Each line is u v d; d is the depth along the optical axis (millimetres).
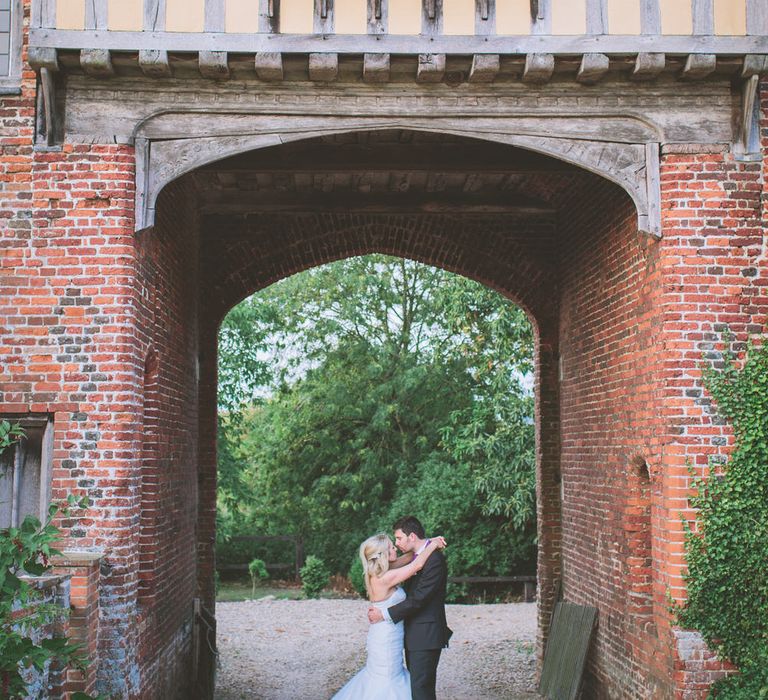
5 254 7180
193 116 7289
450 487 19656
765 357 7137
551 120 7336
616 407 8727
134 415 7301
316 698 10359
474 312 19000
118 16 6934
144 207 7223
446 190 11047
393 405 21766
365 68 6980
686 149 7293
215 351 11484
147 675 7824
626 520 8359
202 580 11336
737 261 7238
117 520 7035
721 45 7016
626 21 7012
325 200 10953
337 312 22750
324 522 22672
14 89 7309
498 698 10312
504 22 6996
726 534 7023
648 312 7742
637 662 8023
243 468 23453
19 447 7141
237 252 11523
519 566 19500
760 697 6555
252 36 6934
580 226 10195
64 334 7141
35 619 4941
